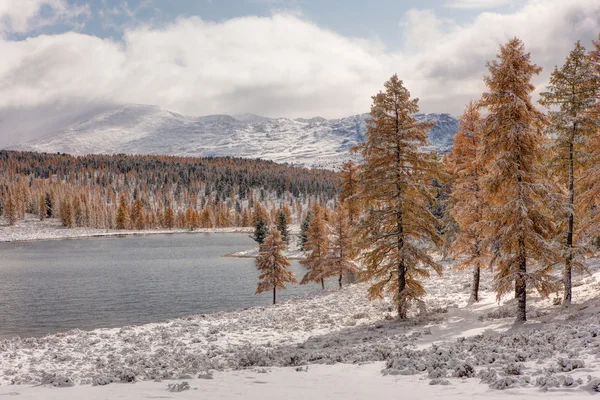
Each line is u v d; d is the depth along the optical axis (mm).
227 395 9672
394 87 23156
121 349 20250
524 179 19547
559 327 15664
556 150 21562
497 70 19828
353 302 33219
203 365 14992
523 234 18672
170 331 24953
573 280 27891
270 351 17781
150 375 12812
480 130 20203
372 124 23438
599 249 27500
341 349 16641
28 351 19781
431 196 23234
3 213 182625
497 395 8328
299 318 28250
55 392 10773
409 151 22891
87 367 16188
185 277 62250
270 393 9773
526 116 19422
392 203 23469
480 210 25625
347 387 10094
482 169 25438
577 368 9703
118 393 10250
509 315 21125
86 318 37750
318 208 82062
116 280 59781
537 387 8570
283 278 41469
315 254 51125
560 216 21531
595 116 20891
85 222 180875
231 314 32656
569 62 21203
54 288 53594
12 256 92625
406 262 23031
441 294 32500
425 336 18547
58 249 109312
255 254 90750
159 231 176875
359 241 23859
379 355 14195
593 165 21047
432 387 9508
